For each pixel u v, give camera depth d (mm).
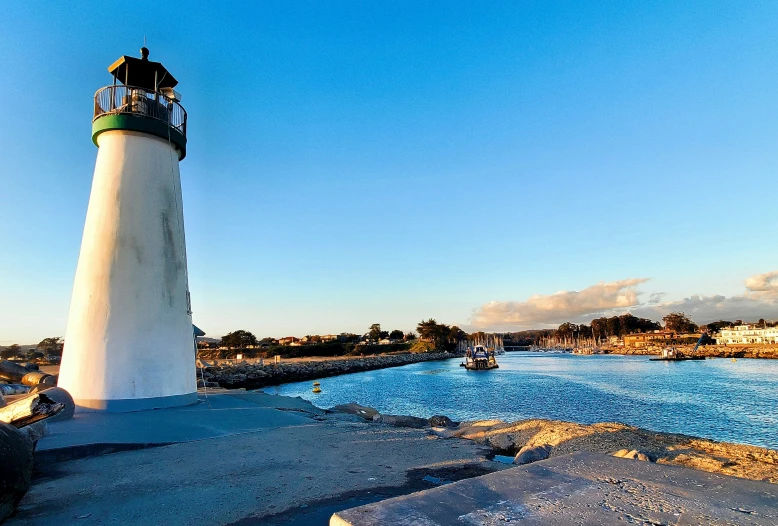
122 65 15695
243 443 10258
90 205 15180
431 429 14109
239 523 5398
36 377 15867
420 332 152375
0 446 5523
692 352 120062
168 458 8797
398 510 4148
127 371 13773
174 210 16062
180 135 16594
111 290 14086
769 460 9234
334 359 88500
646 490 4730
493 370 75938
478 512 4102
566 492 4664
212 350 100188
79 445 9047
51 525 5352
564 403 32562
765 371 67188
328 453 9359
